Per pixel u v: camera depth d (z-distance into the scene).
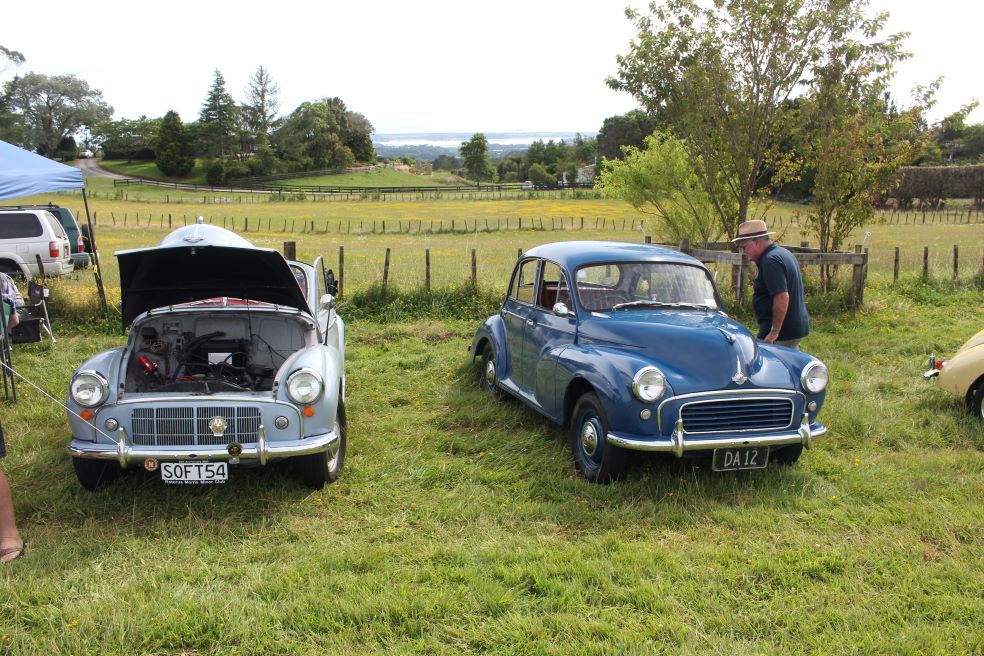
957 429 5.88
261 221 50.75
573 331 5.46
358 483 4.89
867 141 11.55
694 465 5.11
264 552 3.88
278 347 5.21
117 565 3.75
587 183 107.94
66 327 9.67
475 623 3.21
